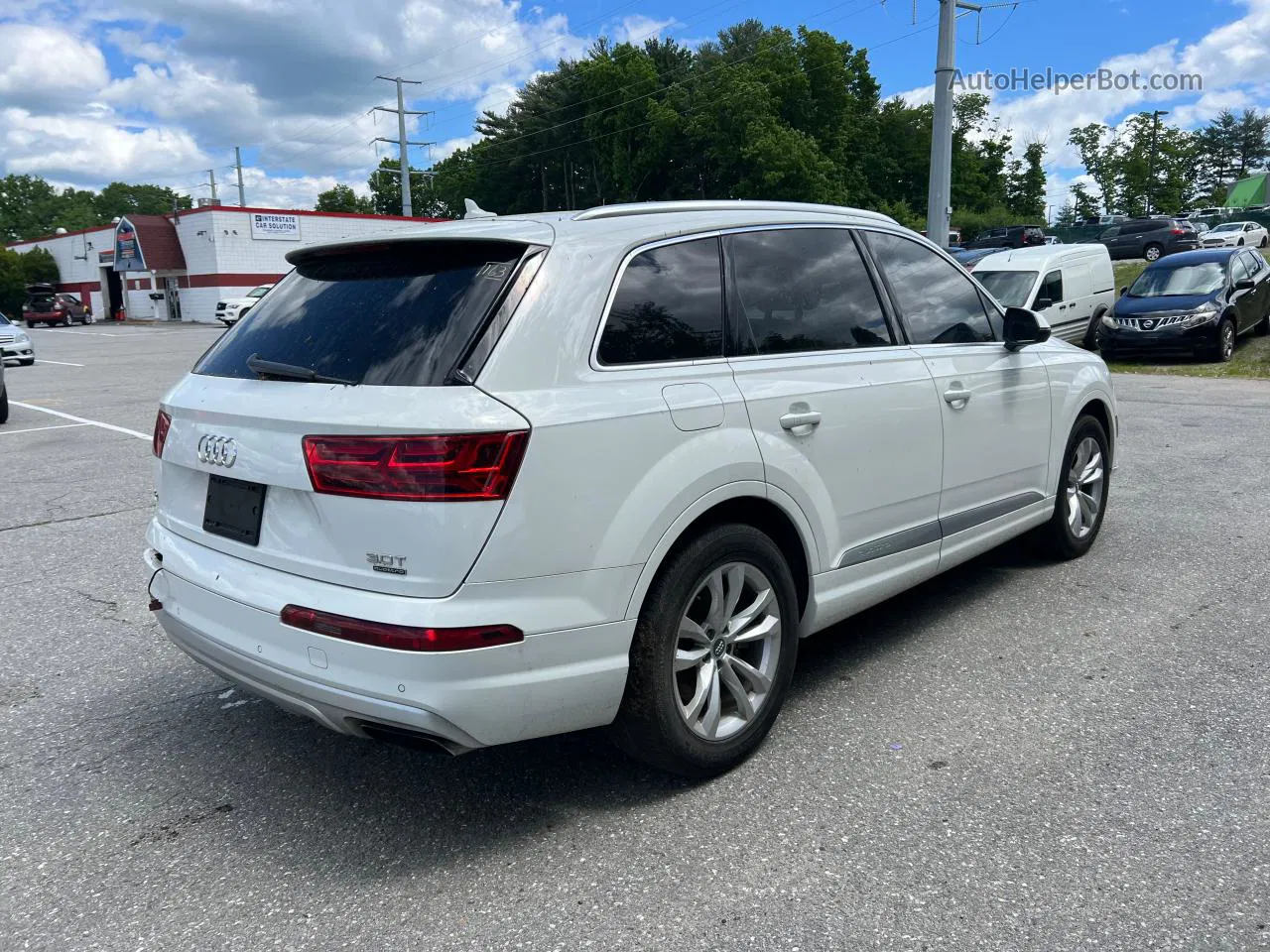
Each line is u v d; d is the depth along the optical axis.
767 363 3.30
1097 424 5.35
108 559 5.94
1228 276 15.54
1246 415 10.31
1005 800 2.97
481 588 2.50
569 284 2.81
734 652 3.22
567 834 2.88
